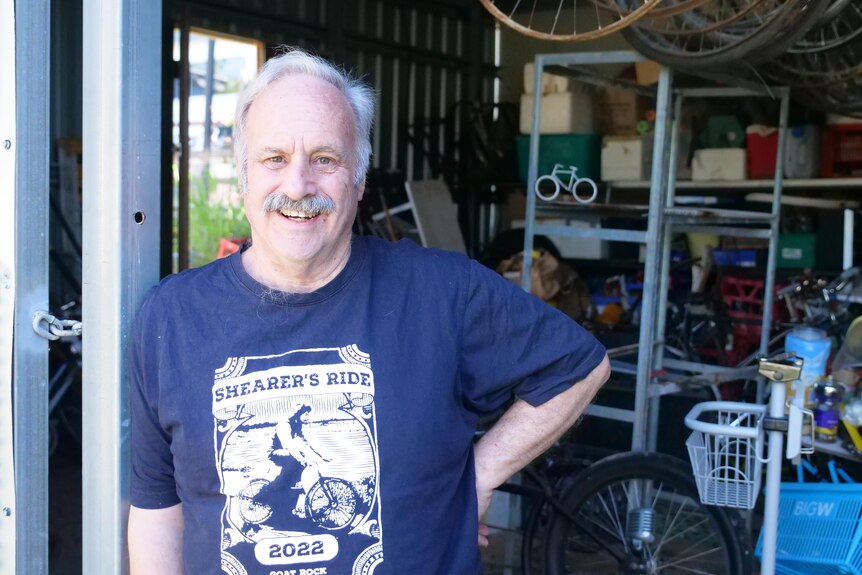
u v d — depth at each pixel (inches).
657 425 138.2
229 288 56.1
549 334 59.1
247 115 56.4
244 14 198.4
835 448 97.2
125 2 56.1
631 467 107.2
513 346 58.7
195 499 54.9
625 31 111.3
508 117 242.8
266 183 54.2
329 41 221.3
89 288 58.4
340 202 54.8
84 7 56.9
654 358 144.7
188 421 53.9
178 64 194.4
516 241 223.1
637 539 108.0
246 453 53.4
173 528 58.4
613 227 211.6
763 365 87.1
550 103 195.5
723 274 179.8
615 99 196.1
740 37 108.1
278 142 53.6
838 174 189.8
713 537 107.8
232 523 53.5
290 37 212.5
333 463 53.6
